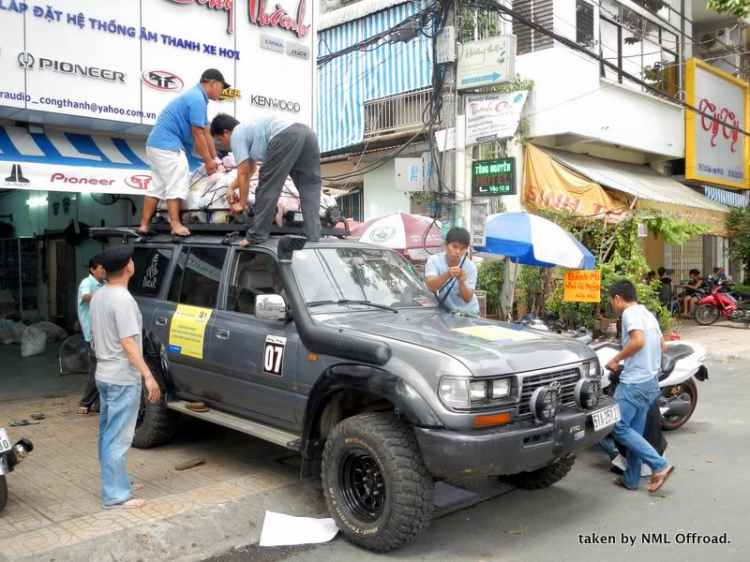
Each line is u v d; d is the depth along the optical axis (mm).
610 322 11703
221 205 5910
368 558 4137
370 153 15102
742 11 11492
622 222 12070
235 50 9312
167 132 6180
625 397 5258
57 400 8023
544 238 8719
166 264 6195
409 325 4695
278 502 4902
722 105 18781
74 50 7906
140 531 4234
